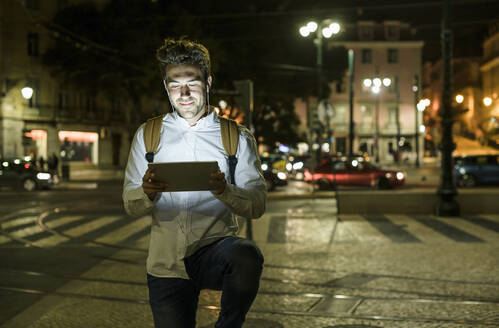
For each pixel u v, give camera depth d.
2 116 36.72
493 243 9.12
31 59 38.84
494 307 5.30
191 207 2.56
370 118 62.78
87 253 8.91
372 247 8.96
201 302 5.69
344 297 5.79
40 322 5.01
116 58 33.22
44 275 7.16
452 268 7.14
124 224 12.64
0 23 36.53
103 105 46.16
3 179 25.16
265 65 37.75
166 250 2.57
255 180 2.65
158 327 2.58
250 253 2.42
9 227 12.38
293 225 11.91
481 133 62.47
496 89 62.69
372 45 62.28
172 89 2.58
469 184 23.67
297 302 5.62
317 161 24.42
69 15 35.69
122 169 46.59
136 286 6.47
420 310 5.26
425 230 10.79
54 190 25.72
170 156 2.63
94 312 5.34
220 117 2.73
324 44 49.75
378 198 13.54
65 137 42.09
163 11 33.91
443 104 12.85
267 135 45.34
